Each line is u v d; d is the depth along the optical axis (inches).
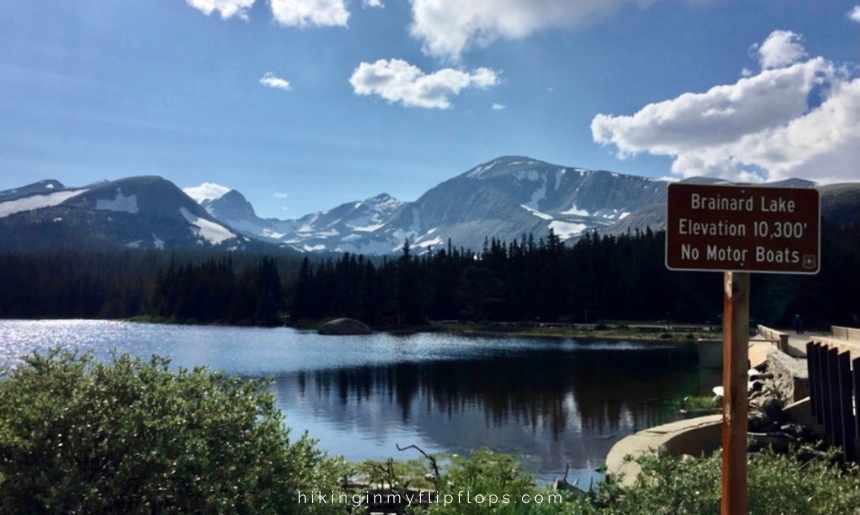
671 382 1763.0
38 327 4793.3
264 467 223.5
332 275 5295.3
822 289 3769.7
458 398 1523.1
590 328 4202.8
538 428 1149.1
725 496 186.4
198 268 5925.2
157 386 227.6
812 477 251.3
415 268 5167.3
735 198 191.8
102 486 196.1
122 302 6318.9
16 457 195.2
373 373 2052.2
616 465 561.6
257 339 3661.4
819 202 191.8
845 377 703.7
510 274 5172.2
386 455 924.0
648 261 4726.9
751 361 1496.1
